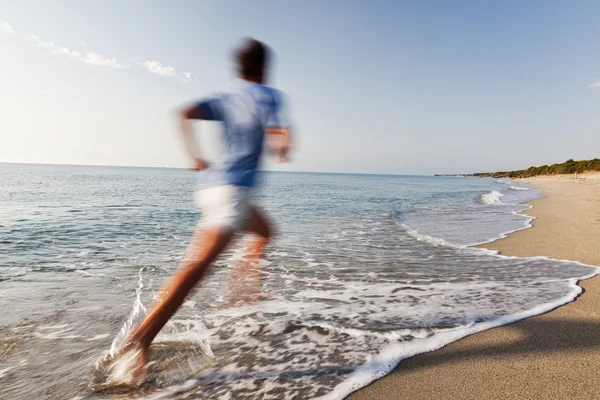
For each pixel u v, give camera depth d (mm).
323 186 36375
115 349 2191
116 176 51188
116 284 3781
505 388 1959
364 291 3717
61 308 3072
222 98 2193
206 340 2500
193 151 2174
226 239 2178
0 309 3010
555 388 1950
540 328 2764
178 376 2070
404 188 36469
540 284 3992
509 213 11898
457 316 3027
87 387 1952
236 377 2072
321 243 6434
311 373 2123
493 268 4758
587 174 57406
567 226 8320
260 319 2904
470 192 28406
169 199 15602
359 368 2180
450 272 4531
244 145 2232
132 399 1853
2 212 9812
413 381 2043
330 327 2748
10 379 2012
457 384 2008
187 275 2090
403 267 4773
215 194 2199
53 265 4520
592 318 2975
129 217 9492
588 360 2264
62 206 11812
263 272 4391
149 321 2061
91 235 6758
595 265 4914
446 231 8062
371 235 7441
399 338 2586
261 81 2414
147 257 5078
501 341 2545
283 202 15516
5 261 4645
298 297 3496
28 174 51219
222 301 3336
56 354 2301
